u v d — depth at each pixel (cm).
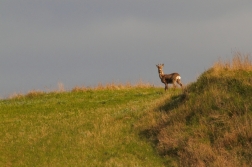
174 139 5675
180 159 5309
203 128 5728
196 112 6103
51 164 5534
